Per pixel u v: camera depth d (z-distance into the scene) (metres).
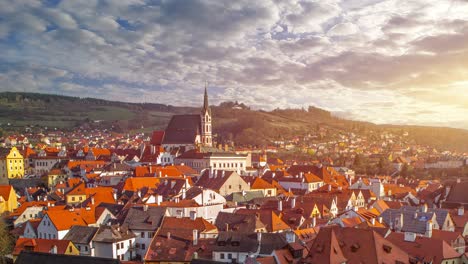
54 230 132.50
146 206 136.00
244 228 122.25
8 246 130.75
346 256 88.44
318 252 88.56
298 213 140.25
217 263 81.44
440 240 96.44
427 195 195.75
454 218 132.62
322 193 182.88
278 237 107.00
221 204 161.25
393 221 125.06
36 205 172.38
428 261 92.25
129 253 124.88
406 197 188.12
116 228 124.88
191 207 148.25
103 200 174.00
